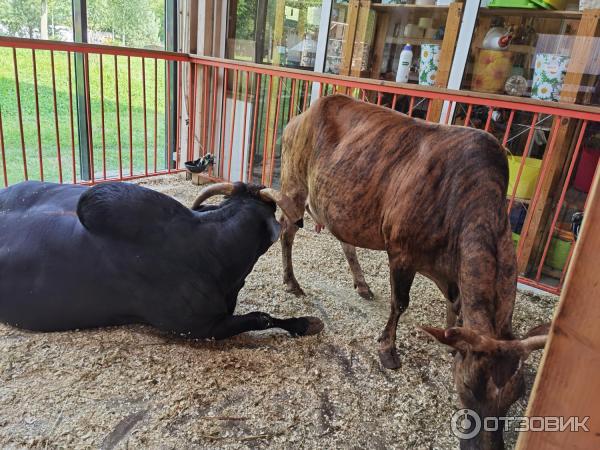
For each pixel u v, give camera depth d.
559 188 3.90
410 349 2.75
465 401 1.68
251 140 5.12
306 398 2.26
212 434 2.00
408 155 2.35
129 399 2.12
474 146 2.15
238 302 3.09
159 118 6.98
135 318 2.52
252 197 2.71
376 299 3.33
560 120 3.36
